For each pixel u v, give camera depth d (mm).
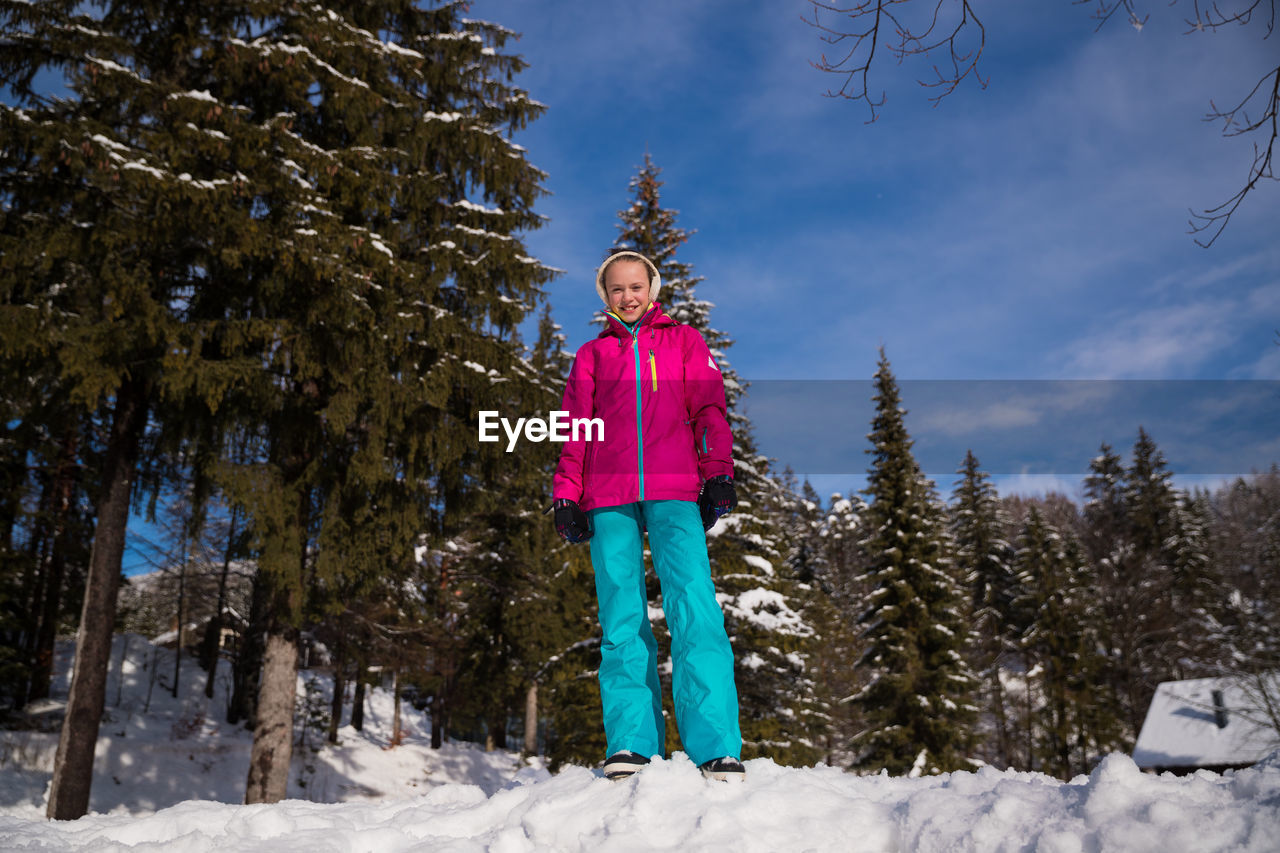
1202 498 34625
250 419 9133
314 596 9719
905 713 22531
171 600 26156
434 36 10852
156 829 2453
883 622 23688
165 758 17109
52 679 19109
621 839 1860
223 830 2420
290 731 9344
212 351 8938
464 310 10719
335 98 9297
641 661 2340
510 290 10586
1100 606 30641
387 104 10109
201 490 9789
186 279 9125
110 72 7844
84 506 16750
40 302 7805
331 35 9422
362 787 20672
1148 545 32938
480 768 25172
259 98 9688
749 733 15703
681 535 2305
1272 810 1392
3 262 7656
